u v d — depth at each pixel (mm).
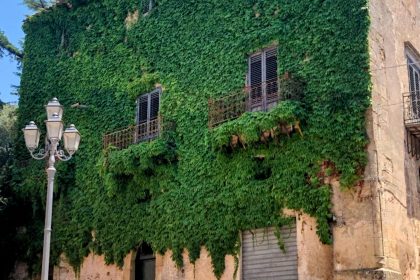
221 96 21547
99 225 24016
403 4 22297
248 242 19484
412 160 20312
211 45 22516
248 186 19656
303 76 19438
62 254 25094
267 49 20938
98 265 23656
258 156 19750
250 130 19109
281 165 19094
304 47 19734
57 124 16438
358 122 17922
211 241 20188
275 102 19844
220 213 20203
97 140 25594
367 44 18516
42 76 29094
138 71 24938
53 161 16312
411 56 22594
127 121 24734
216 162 20812
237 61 21484
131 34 25766
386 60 19672
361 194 17422
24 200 27047
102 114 25828
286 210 18734
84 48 27688
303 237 18109
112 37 26562
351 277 16906
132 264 22625
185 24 23750
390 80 19703
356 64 18484
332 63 18938
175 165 22094
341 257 17266
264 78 20688
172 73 23500
